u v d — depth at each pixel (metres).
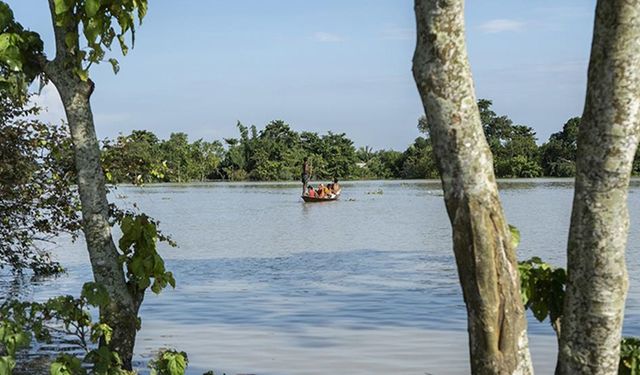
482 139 4.82
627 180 4.55
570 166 104.88
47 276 19.78
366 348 11.50
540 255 24.61
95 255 7.57
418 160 117.19
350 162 117.62
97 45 7.30
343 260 23.61
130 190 85.19
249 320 13.81
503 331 4.77
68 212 15.98
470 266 4.78
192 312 14.63
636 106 4.47
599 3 4.50
